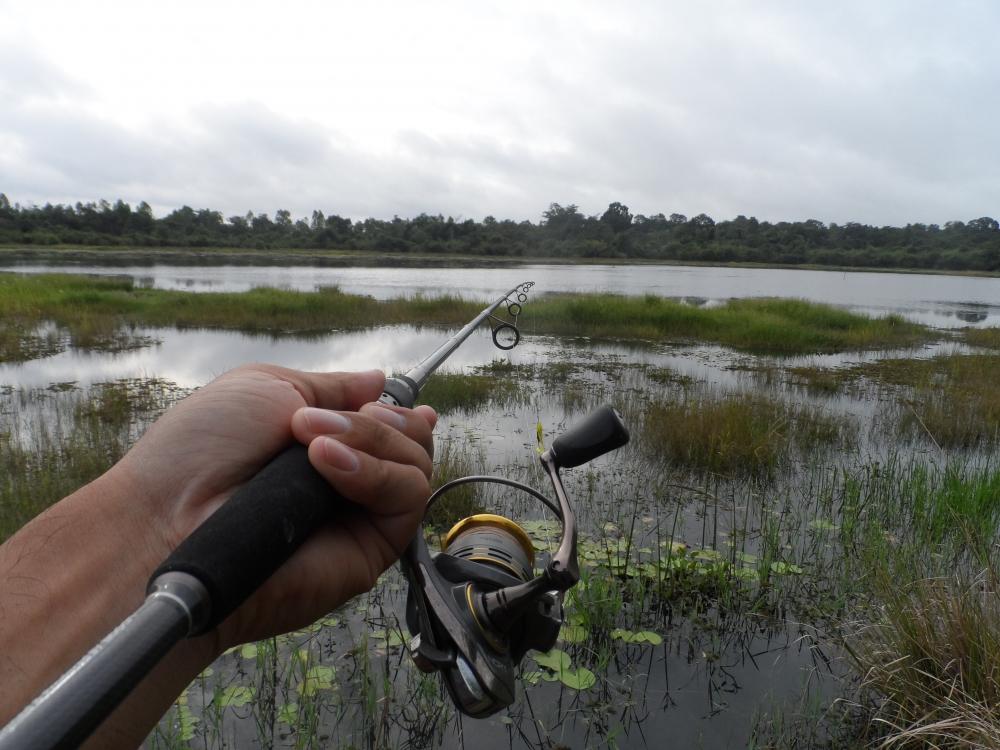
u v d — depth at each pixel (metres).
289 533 0.61
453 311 19.64
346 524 0.85
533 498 5.43
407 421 0.89
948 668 2.82
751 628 3.62
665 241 117.69
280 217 123.38
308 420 0.74
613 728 2.86
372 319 18.67
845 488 5.54
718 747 2.75
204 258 79.19
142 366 11.34
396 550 0.87
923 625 2.98
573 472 6.13
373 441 0.78
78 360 11.92
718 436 6.43
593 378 10.75
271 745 2.70
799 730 2.86
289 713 2.84
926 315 27.38
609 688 3.14
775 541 4.45
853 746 2.75
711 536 4.78
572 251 114.12
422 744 2.76
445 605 0.90
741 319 18.34
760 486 5.87
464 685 0.88
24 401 8.43
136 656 0.40
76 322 16.64
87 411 7.71
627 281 50.31
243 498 0.60
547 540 4.57
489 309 2.93
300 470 0.71
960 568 3.91
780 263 110.31
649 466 6.33
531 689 3.12
